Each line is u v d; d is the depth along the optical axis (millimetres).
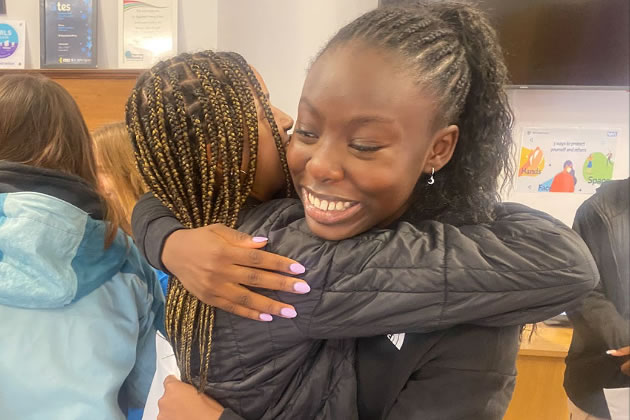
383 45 486
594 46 1517
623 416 758
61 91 927
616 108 1575
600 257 764
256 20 2109
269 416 592
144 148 605
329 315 531
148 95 588
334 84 485
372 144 488
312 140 524
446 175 599
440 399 540
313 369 593
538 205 1668
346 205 521
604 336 789
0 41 2406
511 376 562
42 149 876
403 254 526
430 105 498
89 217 860
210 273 541
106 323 842
